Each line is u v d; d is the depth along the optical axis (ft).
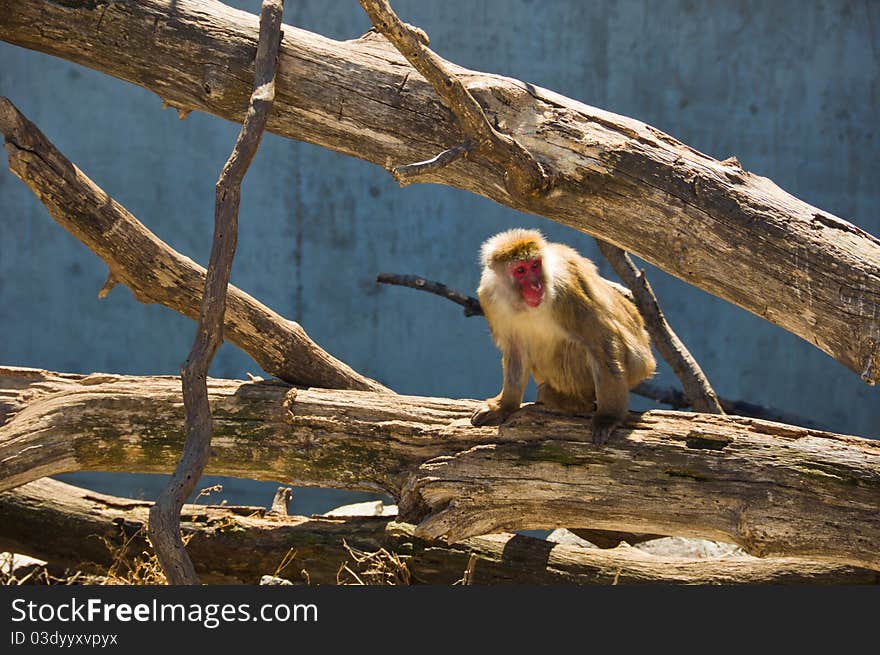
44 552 47.62
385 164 40.60
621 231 39.19
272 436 43.14
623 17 87.92
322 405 43.16
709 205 38.09
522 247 39.50
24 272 88.02
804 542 37.35
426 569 43.09
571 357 41.09
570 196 38.73
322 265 88.02
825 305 37.58
